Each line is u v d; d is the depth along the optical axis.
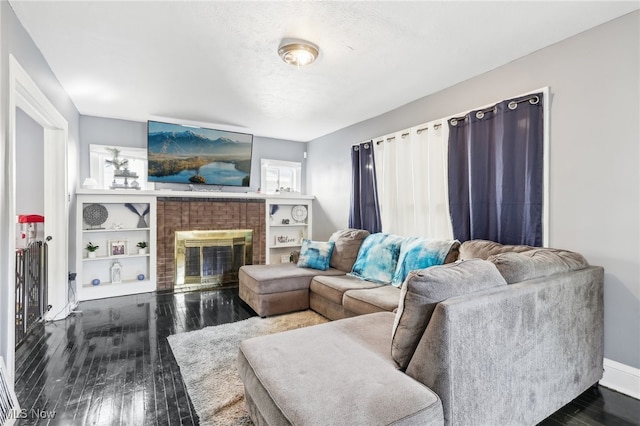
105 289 3.98
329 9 1.95
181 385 2.00
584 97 2.20
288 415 1.13
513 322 1.47
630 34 1.99
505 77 2.68
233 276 4.84
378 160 4.00
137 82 3.07
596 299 1.98
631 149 1.99
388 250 3.19
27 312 2.71
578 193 2.23
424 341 1.30
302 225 5.57
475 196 2.82
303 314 3.36
